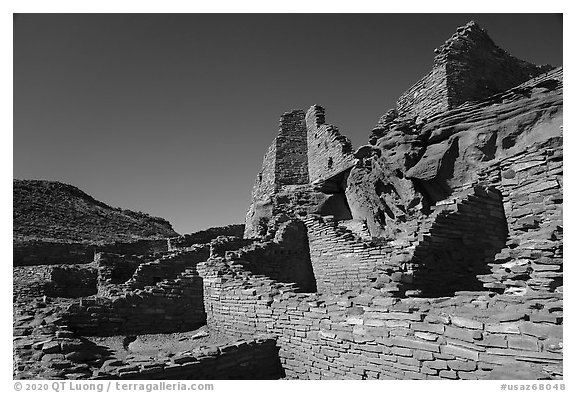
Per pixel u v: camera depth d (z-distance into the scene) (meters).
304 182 33.81
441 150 17.23
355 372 9.33
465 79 19.03
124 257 23.42
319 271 20.30
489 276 11.34
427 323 8.10
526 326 6.72
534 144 13.31
